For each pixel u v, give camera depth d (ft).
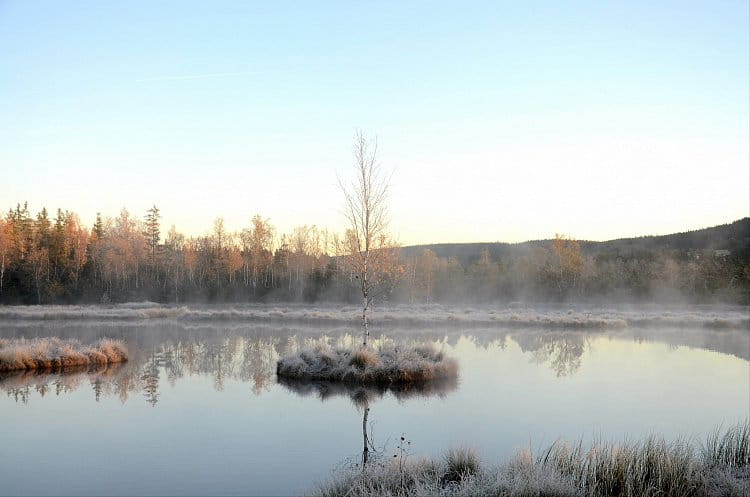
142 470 31.37
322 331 119.75
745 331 122.11
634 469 27.07
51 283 211.61
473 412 45.47
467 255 432.25
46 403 49.03
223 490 28.14
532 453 32.71
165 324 135.64
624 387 57.06
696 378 62.75
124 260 236.43
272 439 37.55
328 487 26.84
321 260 289.33
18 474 30.71
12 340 85.97
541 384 58.70
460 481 26.78
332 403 49.29
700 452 32.37
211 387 56.95
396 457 29.76
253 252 267.59
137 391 54.75
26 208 268.82
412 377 60.49
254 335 110.63
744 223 411.75
